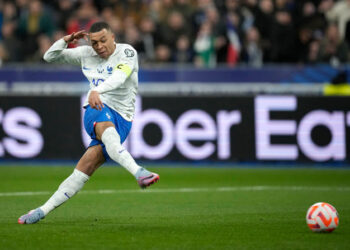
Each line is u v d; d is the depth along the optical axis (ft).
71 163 183.11
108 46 85.40
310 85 190.19
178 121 180.96
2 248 71.67
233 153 180.55
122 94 86.74
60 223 89.56
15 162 183.62
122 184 143.43
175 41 210.18
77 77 194.49
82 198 120.57
